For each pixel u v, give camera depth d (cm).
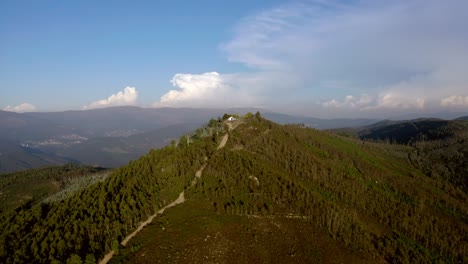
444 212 19938
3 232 10350
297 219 13488
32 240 9438
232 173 15425
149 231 10894
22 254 8831
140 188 13100
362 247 13112
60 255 8944
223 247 10662
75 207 11581
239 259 10369
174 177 14262
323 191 17388
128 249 9788
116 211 11188
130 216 11119
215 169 15675
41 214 11869
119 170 15912
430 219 17800
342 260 11831
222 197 13650
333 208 14712
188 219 11794
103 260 9319
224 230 11475
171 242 10344
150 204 12175
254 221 12519
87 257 8725
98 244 9550
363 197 17975
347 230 13525
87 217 10706
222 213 12575
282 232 12356
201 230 11144
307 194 15200
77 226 10081
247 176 15462
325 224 13588
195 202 13162
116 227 10319
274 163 18650
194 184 14500
